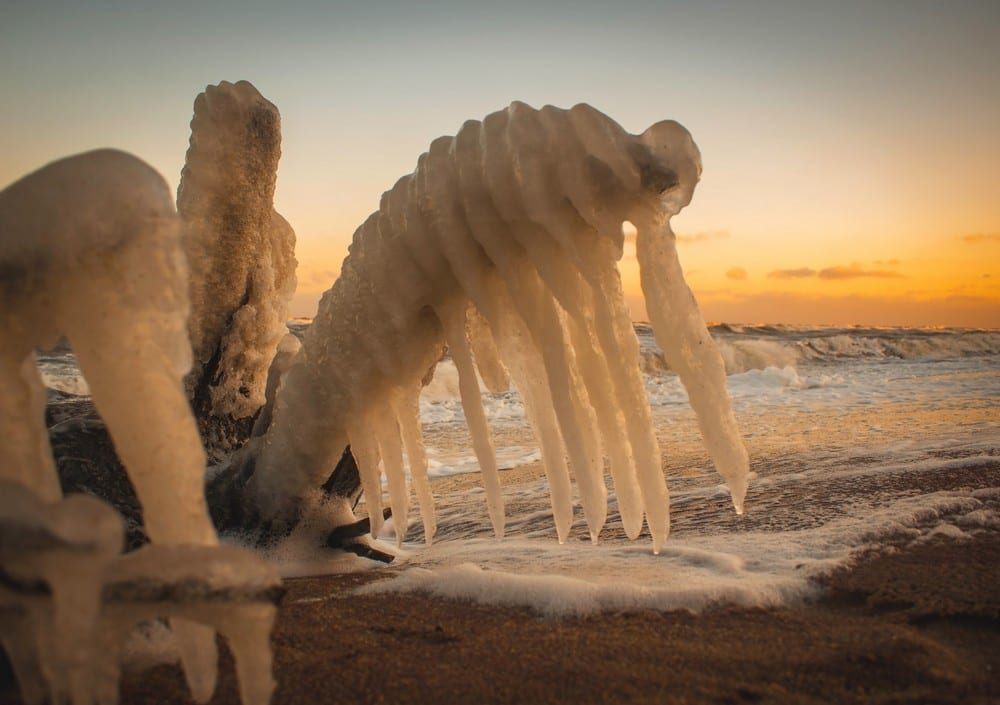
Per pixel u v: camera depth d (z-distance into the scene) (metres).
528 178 2.77
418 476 3.32
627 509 3.00
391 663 2.24
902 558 3.11
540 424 3.09
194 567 1.48
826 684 2.07
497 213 2.90
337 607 2.79
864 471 4.91
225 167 3.57
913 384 12.49
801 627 2.48
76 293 1.76
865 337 24.58
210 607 1.50
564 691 2.05
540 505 5.00
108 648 1.47
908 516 3.71
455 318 3.12
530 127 2.82
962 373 15.21
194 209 3.57
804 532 3.63
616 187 2.76
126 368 1.77
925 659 2.20
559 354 2.89
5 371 1.73
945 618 2.53
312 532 3.58
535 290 2.93
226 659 2.27
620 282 2.86
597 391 2.94
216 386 3.71
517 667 2.21
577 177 2.75
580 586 2.83
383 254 3.12
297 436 3.38
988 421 7.59
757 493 4.55
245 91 3.60
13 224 1.73
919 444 6.02
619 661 2.24
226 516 3.56
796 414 8.73
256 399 3.83
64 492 2.97
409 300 3.09
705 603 2.71
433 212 2.99
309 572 3.44
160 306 1.80
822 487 4.55
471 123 3.00
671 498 4.68
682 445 7.14
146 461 1.77
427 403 12.27
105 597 1.41
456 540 4.18
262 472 3.48
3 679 1.95
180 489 1.78
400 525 3.37
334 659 2.27
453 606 2.81
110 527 1.38
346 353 3.23
